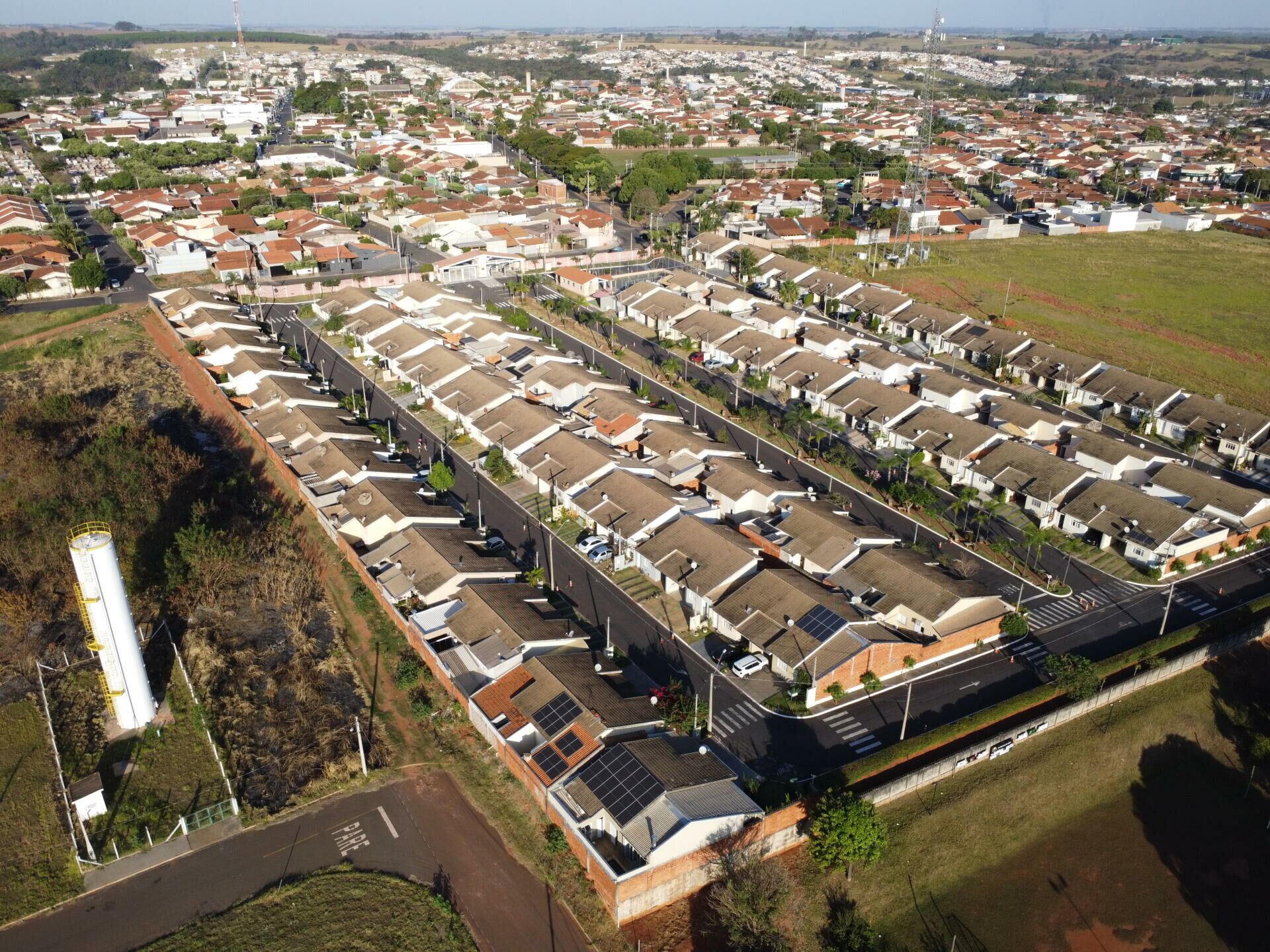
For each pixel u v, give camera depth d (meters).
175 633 76.25
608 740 61.38
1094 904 57.03
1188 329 154.75
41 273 157.25
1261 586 84.75
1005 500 99.69
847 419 118.38
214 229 188.62
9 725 67.12
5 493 92.19
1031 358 131.88
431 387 120.06
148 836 57.31
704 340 139.75
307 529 91.81
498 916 53.22
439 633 74.00
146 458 96.69
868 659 70.75
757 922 50.47
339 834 58.28
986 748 63.59
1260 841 61.78
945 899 56.81
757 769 62.53
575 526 94.06
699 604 79.25
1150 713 68.88
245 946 50.88
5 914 52.75
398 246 194.88
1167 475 97.38
